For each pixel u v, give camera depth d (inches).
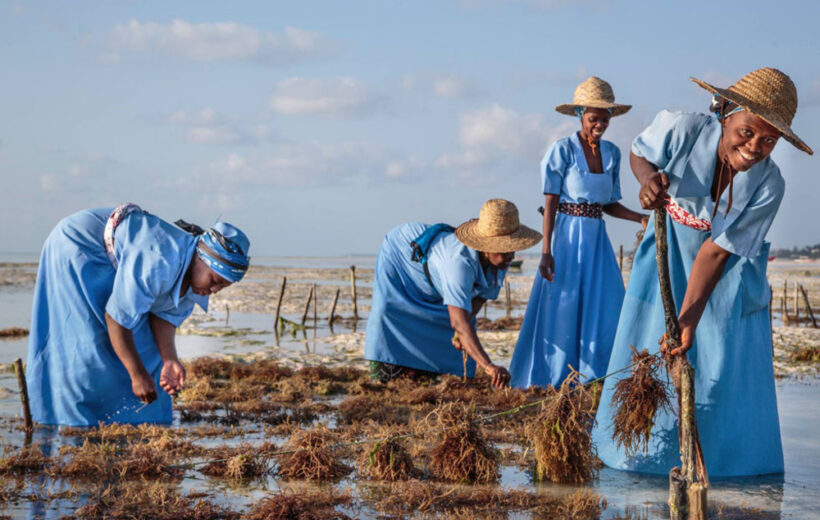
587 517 159.9
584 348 297.3
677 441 190.5
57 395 241.1
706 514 133.8
